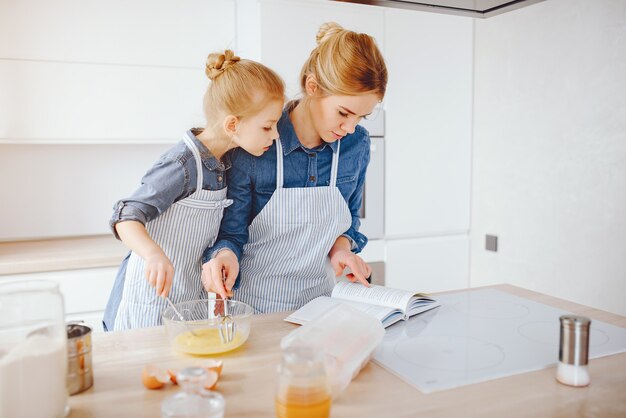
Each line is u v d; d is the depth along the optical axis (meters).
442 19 2.65
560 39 2.29
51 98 2.17
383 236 2.64
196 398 0.68
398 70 2.57
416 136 2.66
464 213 2.85
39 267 2.07
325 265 1.45
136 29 2.27
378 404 0.77
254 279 1.43
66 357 0.75
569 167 2.28
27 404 0.69
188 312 1.11
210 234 1.37
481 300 1.31
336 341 0.85
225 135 1.26
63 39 2.17
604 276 2.15
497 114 2.65
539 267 2.46
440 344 1.00
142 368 0.90
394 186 2.63
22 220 2.47
